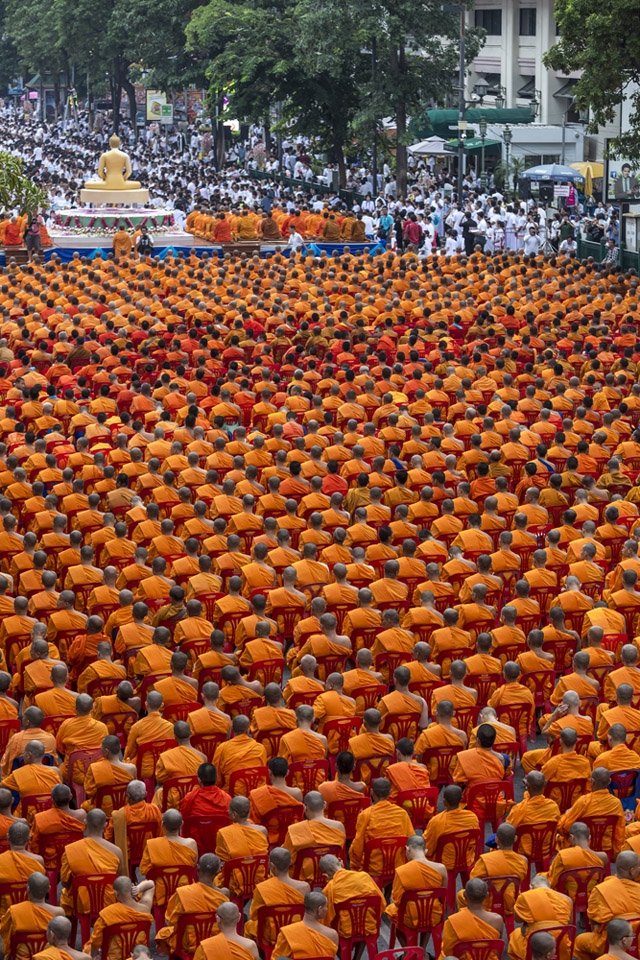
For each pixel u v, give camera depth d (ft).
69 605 58.90
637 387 94.73
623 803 47.21
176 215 207.41
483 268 143.84
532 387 93.91
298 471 77.05
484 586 58.75
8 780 44.55
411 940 39.81
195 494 77.30
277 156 275.18
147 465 78.95
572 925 37.50
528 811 43.27
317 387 98.78
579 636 60.18
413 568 64.23
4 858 39.32
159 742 48.16
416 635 58.39
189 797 43.75
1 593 60.70
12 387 101.35
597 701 52.39
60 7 329.93
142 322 118.73
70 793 43.21
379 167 241.55
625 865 37.60
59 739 48.29
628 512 72.59
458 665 51.37
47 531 71.87
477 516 67.87
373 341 113.19
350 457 82.89
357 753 46.98
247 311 121.29
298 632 57.26
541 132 227.61
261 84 221.87
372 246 184.65
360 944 39.81
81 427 89.81
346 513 72.23
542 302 125.80
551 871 40.37
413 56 215.72
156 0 274.77
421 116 224.94
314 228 185.57
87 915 40.24
